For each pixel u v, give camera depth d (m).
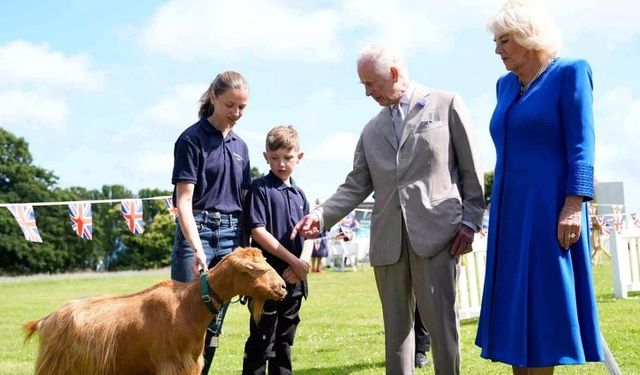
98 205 56.00
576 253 3.80
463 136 4.31
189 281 4.64
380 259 4.43
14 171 52.03
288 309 5.16
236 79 4.70
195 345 4.10
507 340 3.81
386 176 4.41
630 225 19.48
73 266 53.78
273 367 5.20
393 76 4.32
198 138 4.70
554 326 3.71
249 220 5.02
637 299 11.12
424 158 4.29
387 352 4.43
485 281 3.99
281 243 5.10
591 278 3.79
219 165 4.76
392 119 4.45
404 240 4.36
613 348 6.69
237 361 7.21
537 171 3.80
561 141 3.79
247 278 4.11
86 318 4.07
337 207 4.68
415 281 4.34
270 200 5.09
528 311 3.77
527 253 3.78
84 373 4.03
